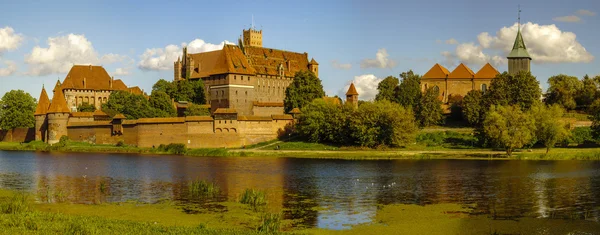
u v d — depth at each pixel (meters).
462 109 172.62
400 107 144.25
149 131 150.00
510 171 95.50
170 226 53.50
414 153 126.25
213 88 187.38
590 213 61.88
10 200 67.00
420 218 59.97
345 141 144.62
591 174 90.50
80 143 161.88
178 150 141.25
